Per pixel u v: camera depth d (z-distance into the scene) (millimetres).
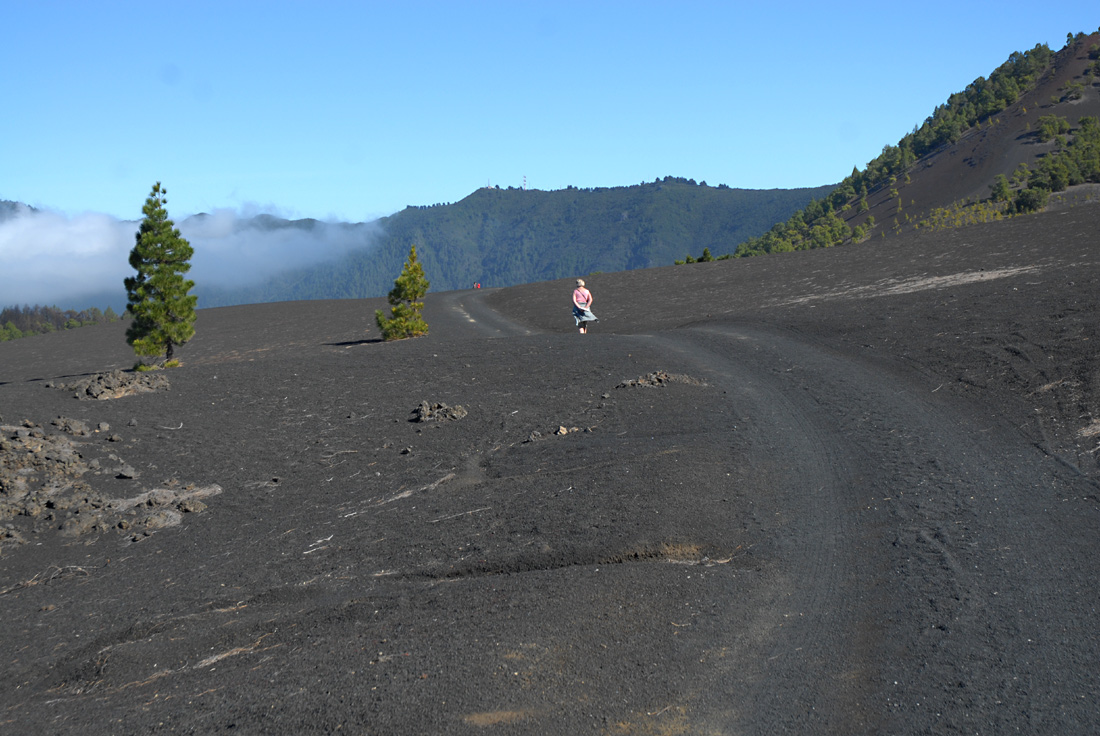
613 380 14812
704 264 46500
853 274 30109
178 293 21391
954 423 10203
